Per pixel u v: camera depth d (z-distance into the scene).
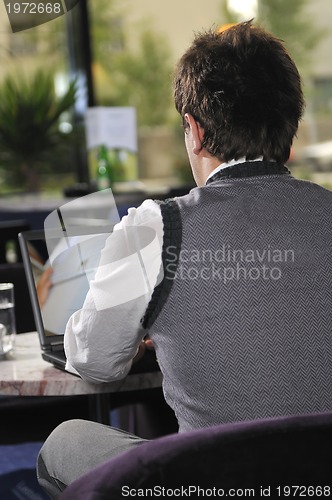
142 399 3.84
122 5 9.38
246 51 2.32
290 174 2.37
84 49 9.07
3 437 3.61
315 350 2.17
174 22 9.55
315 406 2.16
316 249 2.22
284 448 1.68
